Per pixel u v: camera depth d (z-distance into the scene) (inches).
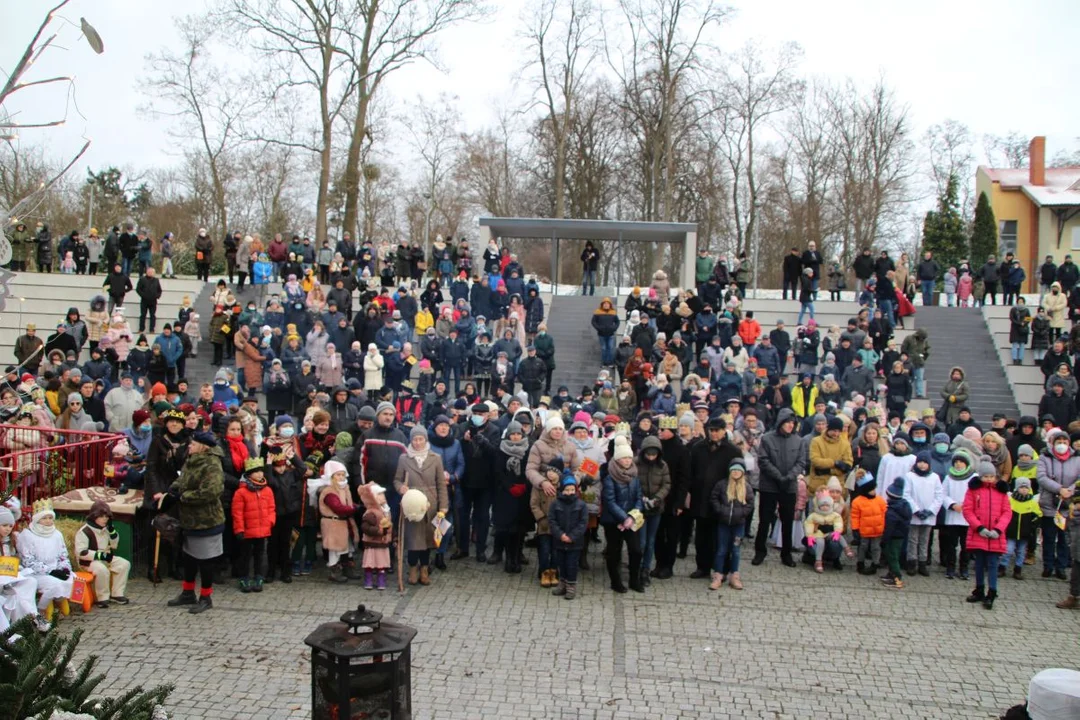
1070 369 766.5
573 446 418.0
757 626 358.9
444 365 816.9
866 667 317.7
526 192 1974.7
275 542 406.0
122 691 274.4
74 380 614.2
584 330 1038.4
